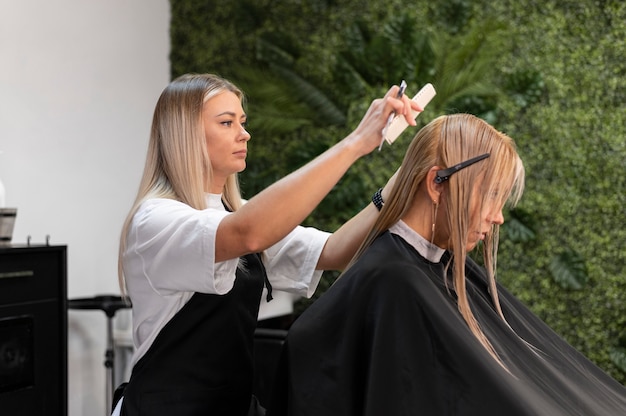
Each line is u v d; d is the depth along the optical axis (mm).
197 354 1617
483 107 4453
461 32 4574
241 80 4879
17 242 3697
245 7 5035
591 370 1665
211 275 1467
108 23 4383
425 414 1325
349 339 1388
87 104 4172
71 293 4023
